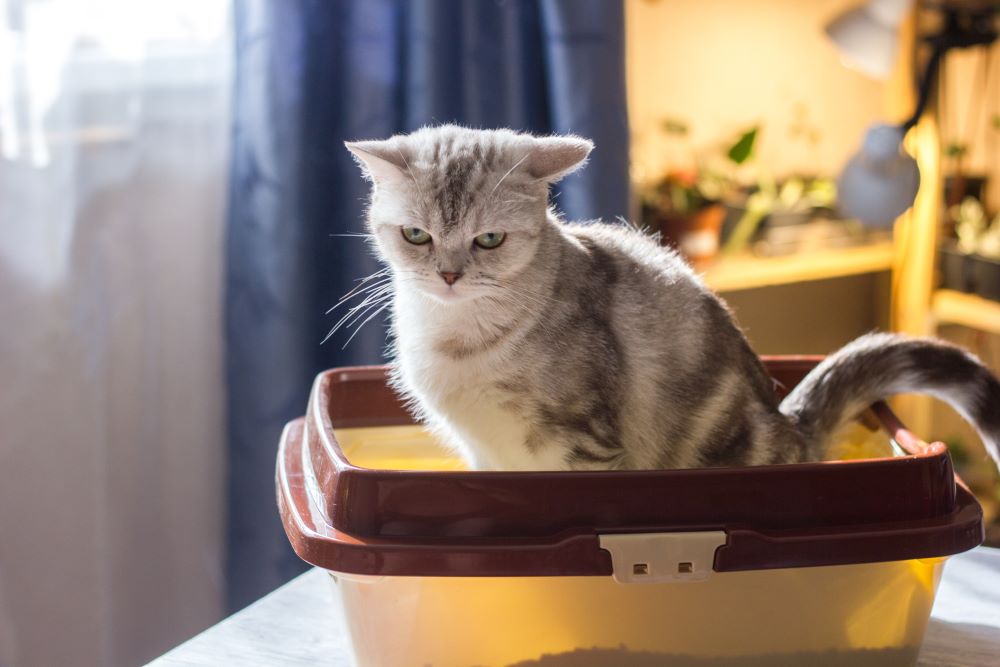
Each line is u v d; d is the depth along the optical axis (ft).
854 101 8.98
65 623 6.13
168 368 6.43
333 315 6.28
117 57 5.76
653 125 8.36
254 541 6.32
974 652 3.42
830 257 7.80
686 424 3.88
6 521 5.89
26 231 5.63
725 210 7.86
